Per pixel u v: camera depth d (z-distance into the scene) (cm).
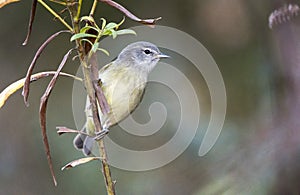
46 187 1078
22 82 425
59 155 1086
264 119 771
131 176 1050
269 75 870
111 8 1163
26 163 1107
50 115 1146
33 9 399
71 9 392
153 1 1210
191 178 829
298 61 755
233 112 1064
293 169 661
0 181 1089
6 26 1212
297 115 689
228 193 692
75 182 1061
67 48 1220
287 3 795
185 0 1194
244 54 1111
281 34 770
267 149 678
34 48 1222
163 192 928
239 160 704
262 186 667
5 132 1145
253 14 1040
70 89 1188
